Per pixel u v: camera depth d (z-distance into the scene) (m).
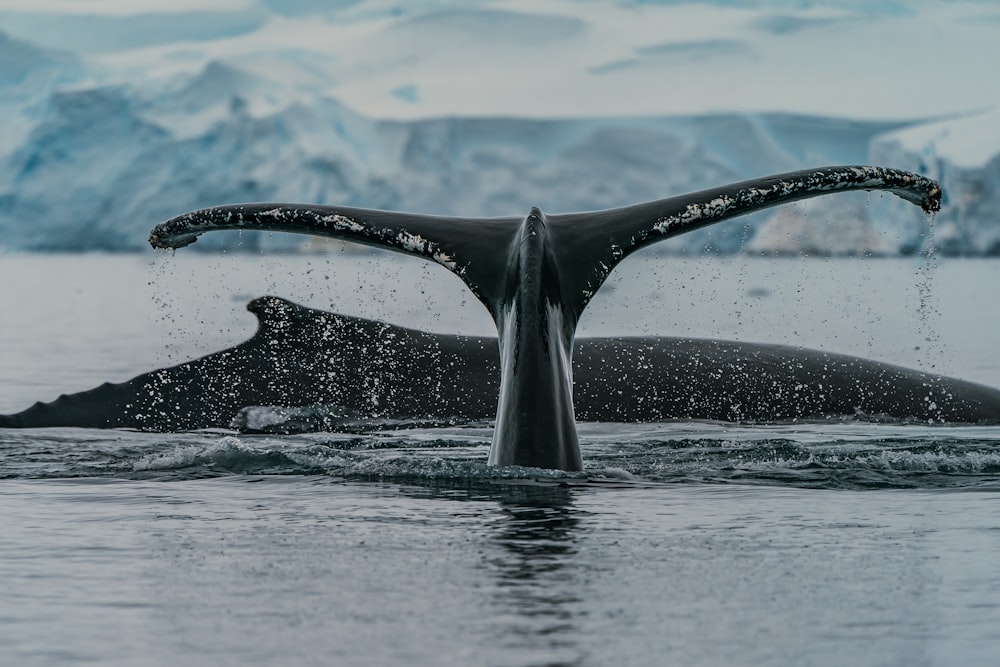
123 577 21.64
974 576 21.53
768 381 48.88
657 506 28.34
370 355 47.75
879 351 91.69
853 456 37.41
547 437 30.98
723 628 18.30
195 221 33.75
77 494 30.67
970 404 48.91
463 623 18.55
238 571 21.97
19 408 61.50
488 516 26.98
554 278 31.83
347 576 21.55
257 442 40.94
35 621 18.95
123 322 134.12
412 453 39.12
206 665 16.73
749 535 25.06
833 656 17.00
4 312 155.00
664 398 47.50
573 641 17.64
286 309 48.94
